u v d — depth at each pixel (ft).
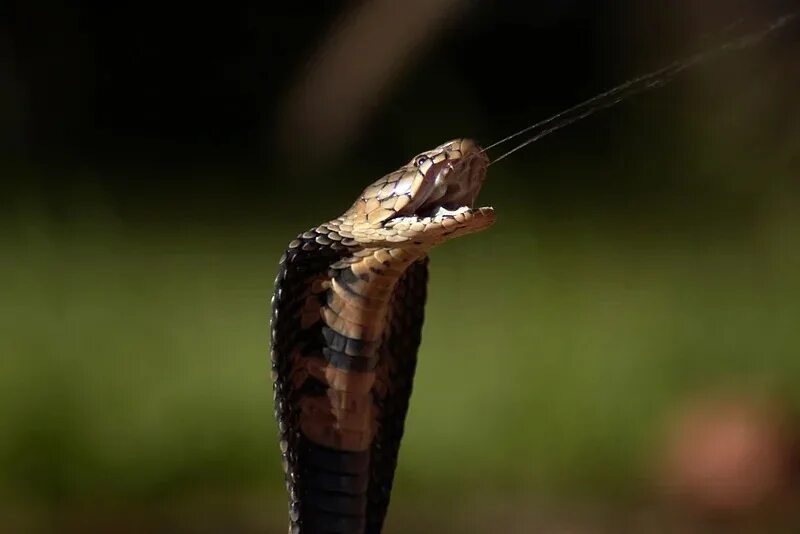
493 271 10.69
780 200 10.22
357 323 5.27
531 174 13.11
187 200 13.97
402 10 12.00
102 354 8.46
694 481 6.95
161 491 7.37
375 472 5.40
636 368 8.14
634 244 11.41
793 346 8.56
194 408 7.86
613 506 7.13
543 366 8.19
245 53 14.92
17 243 11.48
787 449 6.89
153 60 15.19
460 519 7.04
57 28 14.83
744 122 9.57
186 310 9.91
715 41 9.25
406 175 5.24
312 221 13.32
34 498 7.29
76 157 14.66
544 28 14.02
